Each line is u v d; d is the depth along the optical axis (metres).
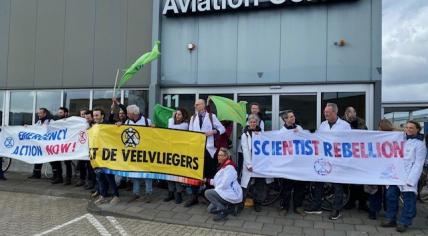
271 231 5.54
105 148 6.83
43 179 9.01
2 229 5.50
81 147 7.71
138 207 6.58
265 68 8.66
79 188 8.00
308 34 8.40
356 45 8.10
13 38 10.77
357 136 6.13
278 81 8.56
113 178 6.88
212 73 9.02
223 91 9.02
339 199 6.15
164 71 9.38
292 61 8.48
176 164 6.65
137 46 9.71
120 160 6.79
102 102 10.09
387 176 5.92
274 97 8.66
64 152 7.82
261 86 8.75
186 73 9.22
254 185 6.65
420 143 5.53
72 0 10.29
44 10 10.52
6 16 10.84
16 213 6.39
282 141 6.44
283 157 6.41
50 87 10.41
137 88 9.75
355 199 6.73
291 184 6.49
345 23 8.18
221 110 7.11
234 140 8.60
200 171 6.50
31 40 10.62
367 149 6.08
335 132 6.22
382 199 6.41
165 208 6.55
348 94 8.21
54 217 6.17
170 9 9.19
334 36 8.23
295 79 8.46
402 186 5.60
